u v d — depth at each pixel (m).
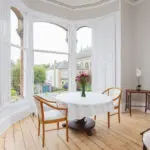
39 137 2.63
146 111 4.12
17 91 3.60
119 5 4.05
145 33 4.17
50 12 4.19
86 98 2.75
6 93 3.11
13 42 3.43
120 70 4.08
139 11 4.28
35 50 4.02
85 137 2.63
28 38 3.83
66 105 2.49
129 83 4.30
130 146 2.33
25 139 2.56
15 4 3.31
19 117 3.48
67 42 4.69
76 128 2.80
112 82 4.22
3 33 2.92
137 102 4.40
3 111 2.98
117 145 2.36
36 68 4.08
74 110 2.41
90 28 4.69
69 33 4.64
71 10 4.59
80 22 4.62
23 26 3.78
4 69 3.03
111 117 3.66
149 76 4.11
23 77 3.81
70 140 2.52
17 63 3.59
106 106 2.55
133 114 3.92
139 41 4.30
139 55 4.32
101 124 3.22
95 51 4.57
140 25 4.27
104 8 4.36
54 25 4.45
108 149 2.24
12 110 3.32
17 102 3.52
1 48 2.86
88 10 4.57
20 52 3.71
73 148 2.27
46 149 2.25
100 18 4.44
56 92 4.48
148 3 4.08
